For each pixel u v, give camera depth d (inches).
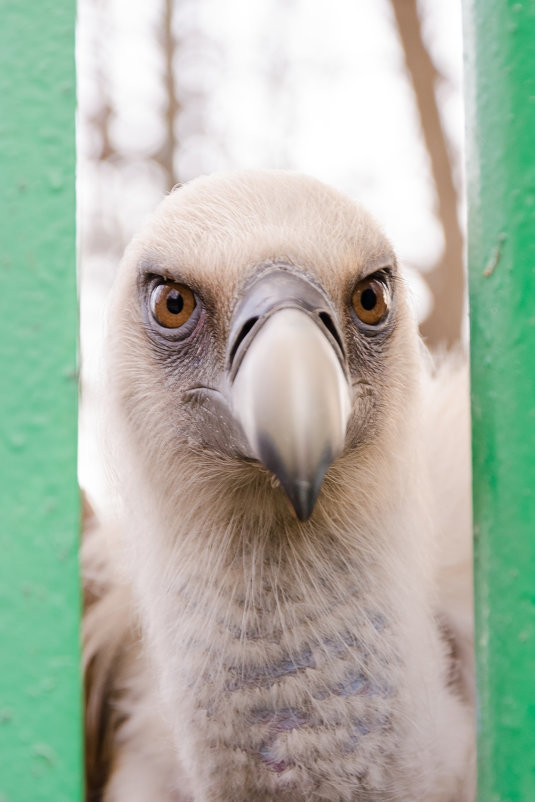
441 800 101.3
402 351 97.1
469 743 105.1
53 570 60.7
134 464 99.6
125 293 97.2
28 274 60.9
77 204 61.4
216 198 89.6
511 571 60.9
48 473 60.8
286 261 80.5
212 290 84.5
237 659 91.4
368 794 92.4
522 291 59.9
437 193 312.5
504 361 61.6
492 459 63.0
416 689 94.7
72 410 61.1
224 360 84.4
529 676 59.6
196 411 89.6
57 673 60.5
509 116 59.7
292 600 91.1
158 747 119.0
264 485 87.9
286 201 87.9
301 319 73.3
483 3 61.9
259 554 91.2
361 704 91.4
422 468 103.0
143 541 101.5
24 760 60.3
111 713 127.6
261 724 91.4
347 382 78.7
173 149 346.6
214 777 94.4
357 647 92.0
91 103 335.9
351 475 91.8
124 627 128.0
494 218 61.9
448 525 122.3
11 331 60.9
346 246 84.7
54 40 60.9
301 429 67.2
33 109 60.7
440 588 119.3
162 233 90.6
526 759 59.2
